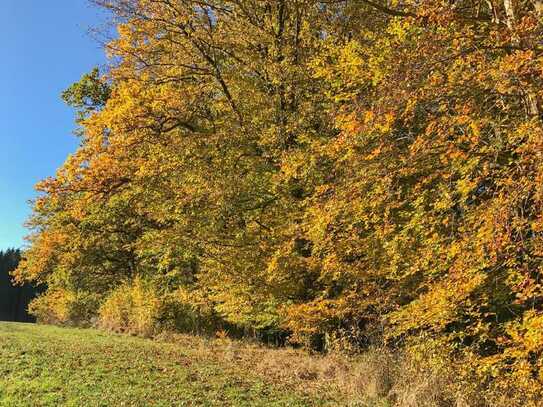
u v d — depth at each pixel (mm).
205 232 15781
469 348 8703
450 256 8016
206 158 15930
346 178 9648
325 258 11641
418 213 8867
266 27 16125
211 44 16406
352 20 14195
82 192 18812
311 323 13234
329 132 13742
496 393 8289
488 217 7273
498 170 8117
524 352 7000
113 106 16938
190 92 16984
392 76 8523
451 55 8266
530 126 7176
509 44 8258
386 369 10352
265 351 15234
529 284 7270
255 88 15852
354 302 12281
